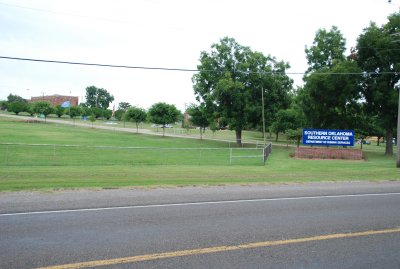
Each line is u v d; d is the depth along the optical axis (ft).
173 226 25.20
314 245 21.67
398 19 118.93
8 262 17.94
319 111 131.34
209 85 159.43
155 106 204.13
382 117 124.57
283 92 157.28
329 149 105.09
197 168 68.74
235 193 40.16
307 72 134.92
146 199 35.01
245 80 153.99
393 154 135.85
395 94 113.70
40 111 323.78
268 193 40.73
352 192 42.93
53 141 136.67
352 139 103.24
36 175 51.08
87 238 22.06
